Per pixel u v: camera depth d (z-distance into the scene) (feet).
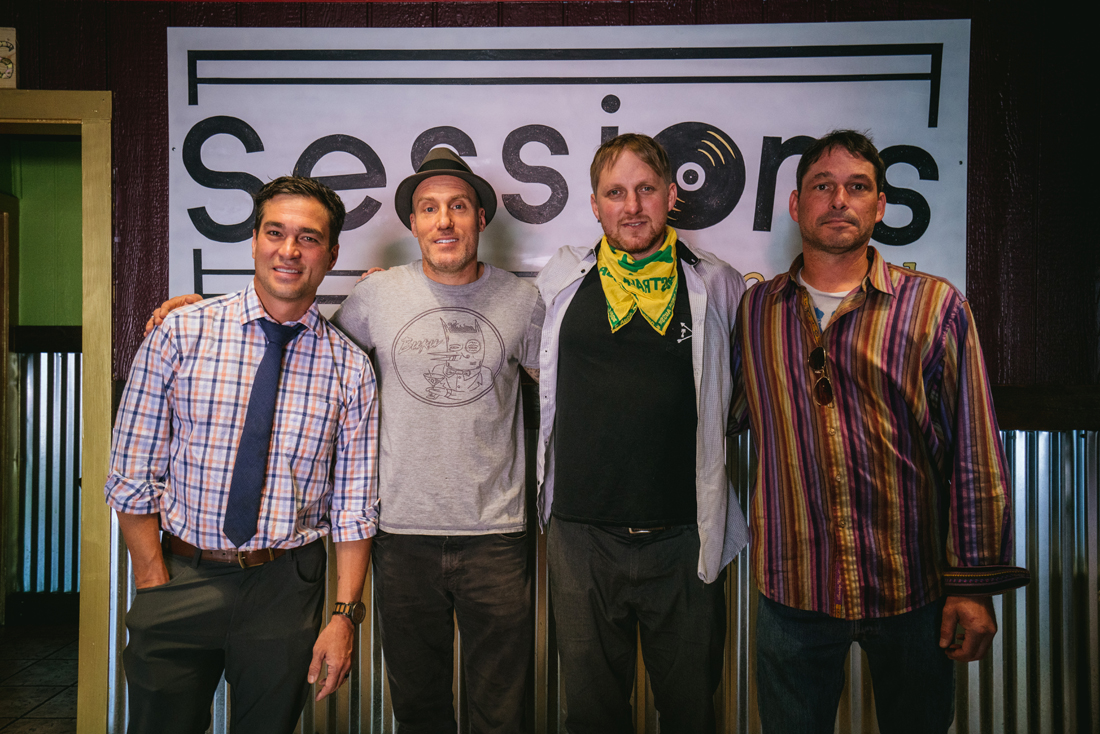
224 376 4.73
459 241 5.39
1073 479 6.84
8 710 7.62
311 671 4.84
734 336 5.50
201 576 4.74
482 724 5.74
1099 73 6.64
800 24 6.68
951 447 4.65
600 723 5.44
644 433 5.14
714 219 6.79
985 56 6.66
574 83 6.75
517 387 5.88
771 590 4.88
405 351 5.53
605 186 5.19
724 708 6.93
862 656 6.85
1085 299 6.72
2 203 10.13
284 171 6.81
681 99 6.73
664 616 5.28
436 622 5.67
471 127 6.79
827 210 4.62
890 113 6.70
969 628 4.44
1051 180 6.70
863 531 4.63
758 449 5.09
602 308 5.35
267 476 4.78
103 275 6.78
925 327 4.56
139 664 4.70
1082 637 6.82
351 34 6.73
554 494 5.49
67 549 10.33
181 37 6.74
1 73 6.75
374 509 5.21
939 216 6.73
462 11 6.73
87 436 6.79
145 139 6.80
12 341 10.20
